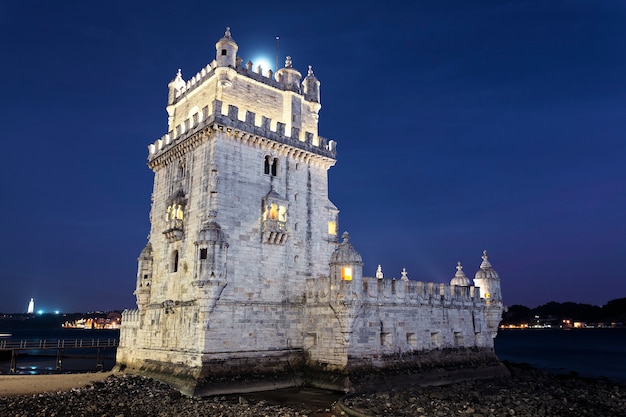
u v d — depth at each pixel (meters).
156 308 47.22
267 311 44.19
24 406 33.34
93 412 32.38
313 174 51.06
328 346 43.72
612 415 36.09
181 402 35.56
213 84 48.16
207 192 43.31
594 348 140.62
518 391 44.78
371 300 44.75
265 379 42.12
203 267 40.88
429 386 46.38
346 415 33.56
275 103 51.22
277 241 45.91
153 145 53.88
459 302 54.78
